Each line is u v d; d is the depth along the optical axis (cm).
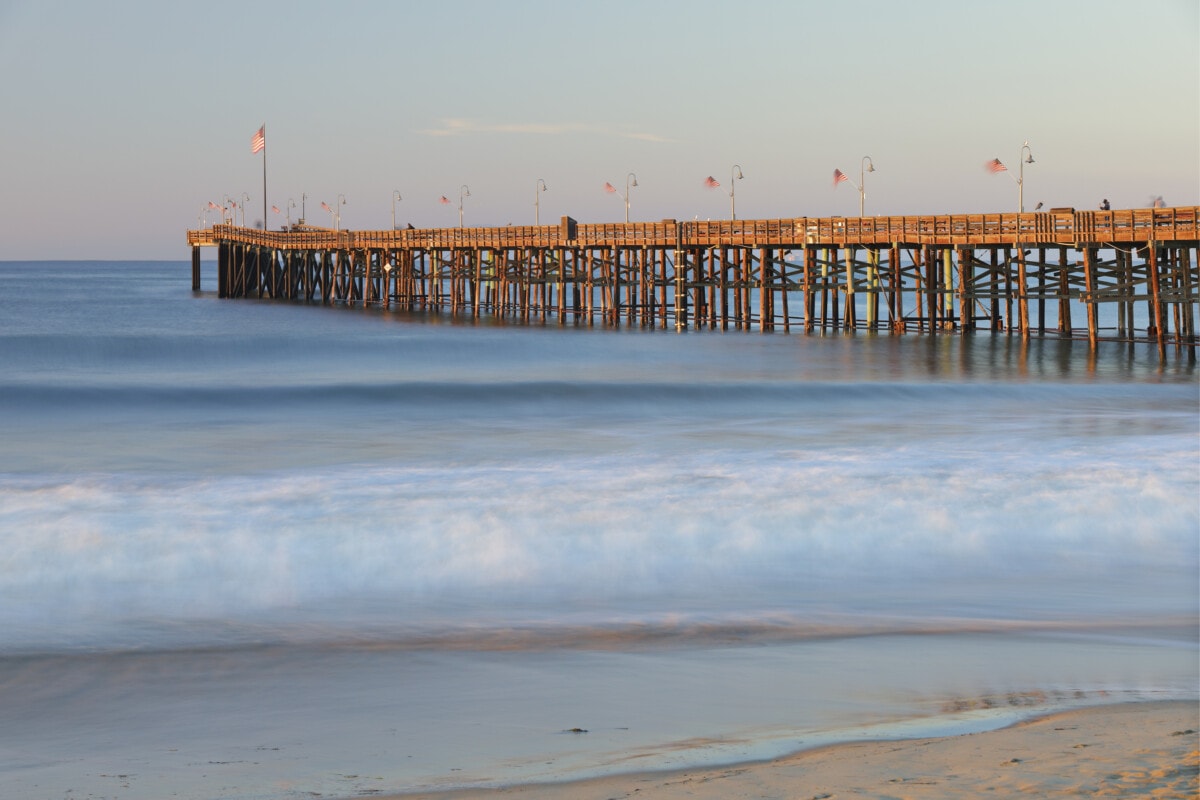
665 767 1034
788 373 4803
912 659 1396
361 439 3070
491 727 1175
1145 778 927
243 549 1861
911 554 1884
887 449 2819
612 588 1717
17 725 1205
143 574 1748
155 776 1055
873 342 6306
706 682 1312
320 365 5344
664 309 7806
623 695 1273
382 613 1603
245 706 1253
